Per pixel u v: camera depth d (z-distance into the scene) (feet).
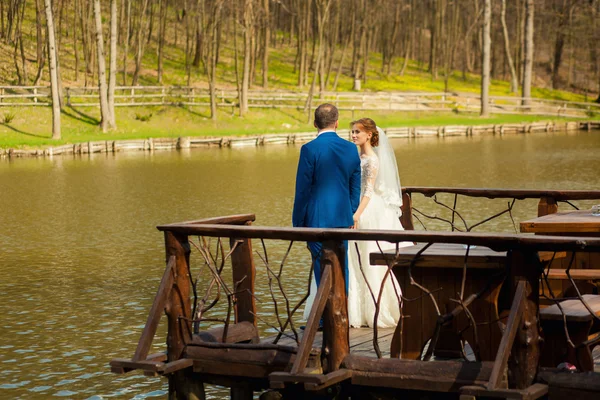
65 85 174.91
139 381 27.76
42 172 103.09
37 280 42.93
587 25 255.70
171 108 167.63
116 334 33.06
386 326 24.84
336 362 18.39
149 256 48.85
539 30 289.74
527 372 16.80
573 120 191.72
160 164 112.98
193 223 20.39
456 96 213.66
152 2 196.54
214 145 147.64
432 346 17.83
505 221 57.67
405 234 17.34
